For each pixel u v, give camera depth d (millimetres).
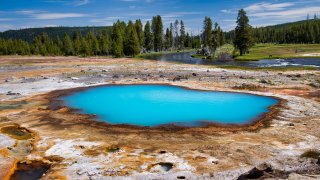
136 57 102938
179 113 29516
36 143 21406
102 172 16812
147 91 40031
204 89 40062
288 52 94312
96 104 33656
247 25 90000
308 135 21938
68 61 86188
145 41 131625
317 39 142125
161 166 17625
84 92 39938
